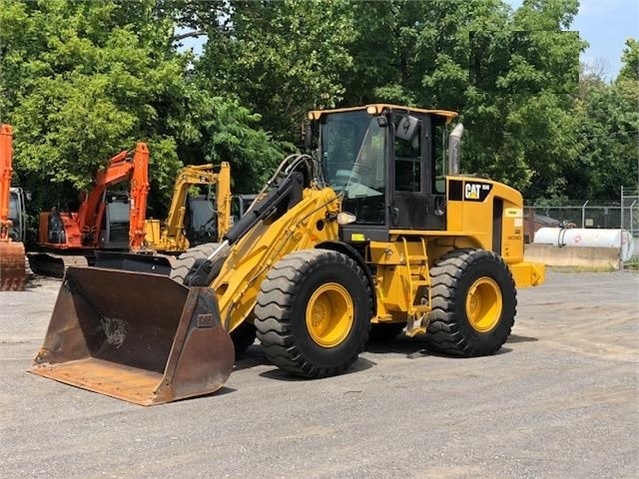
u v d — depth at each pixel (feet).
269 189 28.53
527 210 110.52
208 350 23.16
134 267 28.60
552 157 118.01
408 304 29.68
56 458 17.39
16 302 48.98
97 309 27.20
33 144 70.44
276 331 24.93
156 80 77.00
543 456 18.02
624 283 66.54
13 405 21.98
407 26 92.17
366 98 99.19
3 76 74.28
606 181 146.72
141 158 63.62
